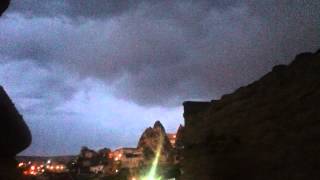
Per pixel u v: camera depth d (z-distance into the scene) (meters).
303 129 5.33
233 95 8.07
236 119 7.88
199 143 10.06
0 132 2.14
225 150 8.23
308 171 5.15
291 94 5.74
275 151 6.14
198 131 10.25
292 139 5.61
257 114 6.92
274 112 6.27
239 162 7.57
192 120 10.95
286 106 5.87
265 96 6.64
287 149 5.75
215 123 9.08
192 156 10.55
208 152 9.23
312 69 5.24
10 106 2.24
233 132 7.98
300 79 5.52
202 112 10.17
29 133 2.36
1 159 2.21
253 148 7.00
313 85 5.18
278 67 6.23
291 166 5.61
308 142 5.20
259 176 6.66
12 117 2.21
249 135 7.22
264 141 6.56
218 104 8.91
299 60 5.62
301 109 5.43
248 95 7.34
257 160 6.80
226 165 8.13
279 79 6.14
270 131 6.38
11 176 2.25
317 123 5.02
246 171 7.26
